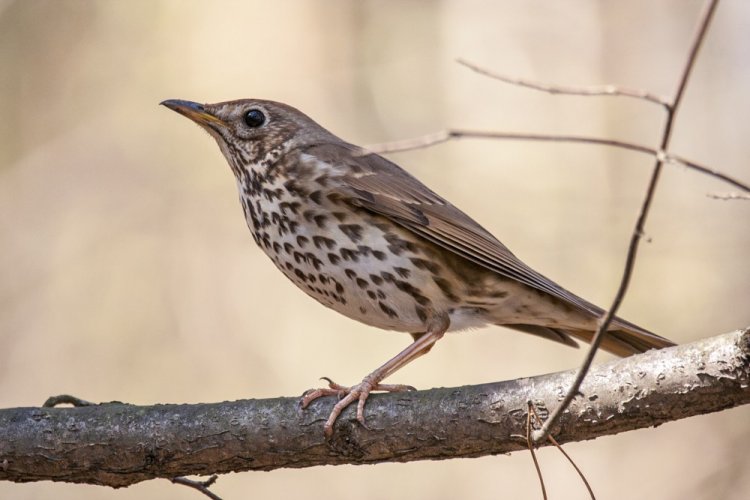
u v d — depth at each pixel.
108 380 14.20
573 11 17.09
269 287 14.82
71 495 12.96
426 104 16.45
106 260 14.75
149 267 14.79
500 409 7.14
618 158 15.64
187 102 9.84
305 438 7.38
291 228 9.13
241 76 16.12
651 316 14.16
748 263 14.19
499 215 15.15
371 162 9.28
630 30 16.77
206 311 14.64
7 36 15.40
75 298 14.52
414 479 13.69
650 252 14.43
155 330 14.50
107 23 15.84
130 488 13.06
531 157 15.86
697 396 6.64
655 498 13.19
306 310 14.76
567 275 14.64
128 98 15.63
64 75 15.54
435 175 15.66
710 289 14.20
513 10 17.08
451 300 9.12
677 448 13.43
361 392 7.45
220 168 15.26
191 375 14.28
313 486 13.60
